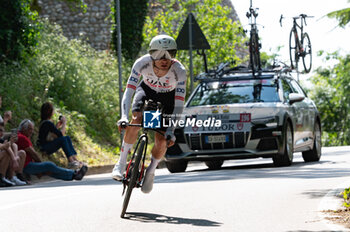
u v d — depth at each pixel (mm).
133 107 14203
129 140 13977
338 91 106062
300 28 34688
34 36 37406
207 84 27781
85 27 63062
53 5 63594
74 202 15930
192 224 12219
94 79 42406
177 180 21312
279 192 16453
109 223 12547
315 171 22406
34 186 22312
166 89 14328
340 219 12102
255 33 32219
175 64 13945
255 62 32250
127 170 13758
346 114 109688
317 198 15094
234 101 26484
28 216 13727
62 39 43938
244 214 13242
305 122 28375
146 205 15016
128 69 48500
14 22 35812
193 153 25219
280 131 24891
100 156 34000
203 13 55719
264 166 27391
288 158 25562
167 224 12273
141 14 52281
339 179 19016
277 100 26328
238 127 24875
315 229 11305
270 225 11883
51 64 38438
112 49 52250
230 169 26547
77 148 33062
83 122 36406
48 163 24359
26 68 35656
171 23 56500
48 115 26609
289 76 29594
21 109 32406
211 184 19141
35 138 30594
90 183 22281
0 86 32406
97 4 63500
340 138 106562
